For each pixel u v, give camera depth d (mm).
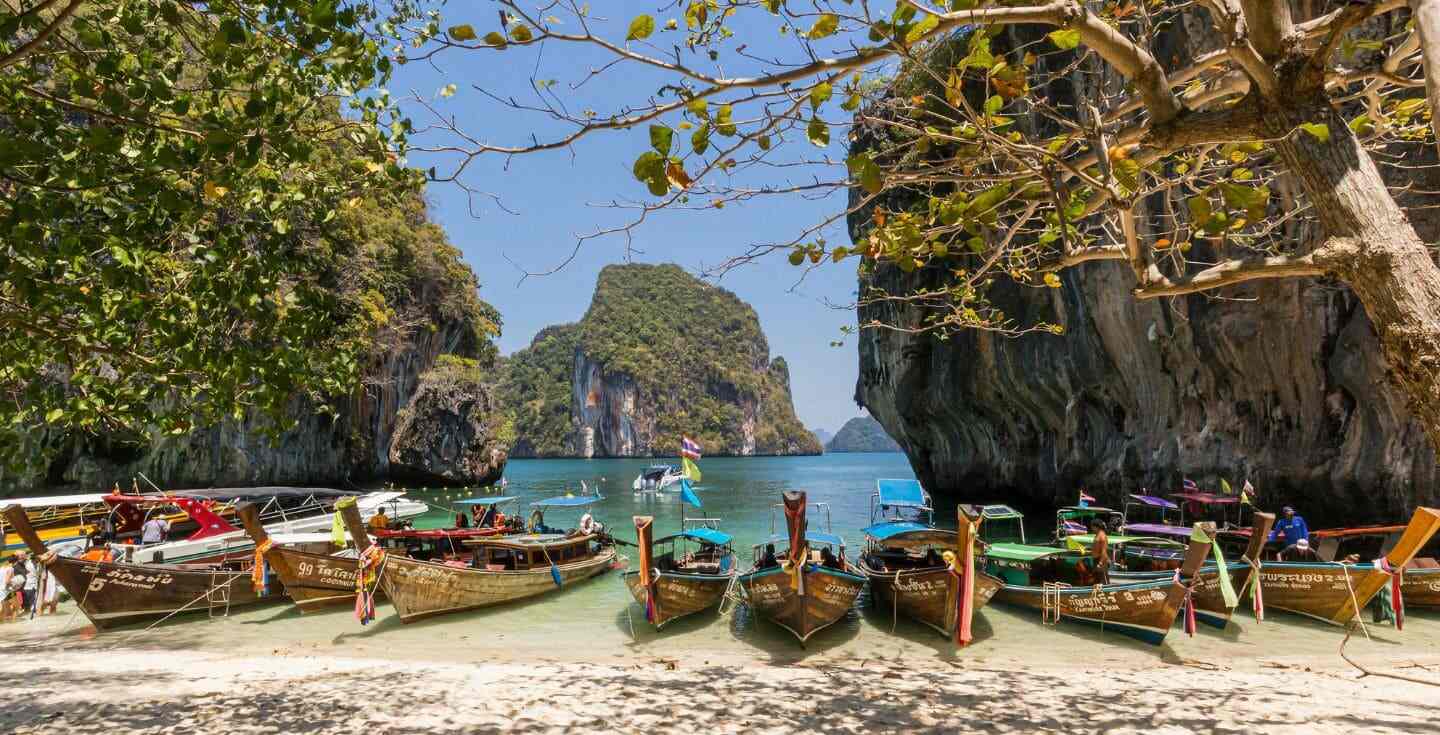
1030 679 7797
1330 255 2441
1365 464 13867
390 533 13711
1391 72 3275
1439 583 10352
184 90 4965
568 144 3305
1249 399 16891
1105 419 23062
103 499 14609
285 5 4184
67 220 5160
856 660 9078
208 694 7008
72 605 12695
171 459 28328
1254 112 2715
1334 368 14461
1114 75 13797
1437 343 2191
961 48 9320
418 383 45281
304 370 5938
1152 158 3516
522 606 12516
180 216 5230
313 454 37156
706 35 3760
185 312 5879
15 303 5324
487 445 48844
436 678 7820
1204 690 7191
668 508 33031
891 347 33250
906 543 12688
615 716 6203
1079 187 4504
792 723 5980
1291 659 8805
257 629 10938
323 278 30438
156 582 10984
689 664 8883
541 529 17578
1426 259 2309
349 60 4766
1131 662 8820
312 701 6719
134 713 6309
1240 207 2895
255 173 5680
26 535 10117
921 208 4820
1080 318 21750
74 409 6004
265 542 11008
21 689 7262
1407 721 5938
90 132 4078
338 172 6141
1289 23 2619
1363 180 2436
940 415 32438
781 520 27141
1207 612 10320
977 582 10211
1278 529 13031
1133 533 15531
